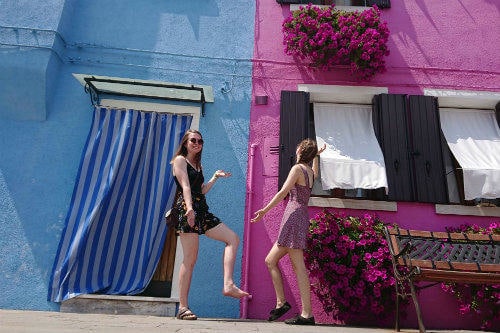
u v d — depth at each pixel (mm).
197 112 5301
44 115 5125
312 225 4566
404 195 4910
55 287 4430
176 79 5469
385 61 5516
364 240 4387
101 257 4582
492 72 5551
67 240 4586
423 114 5266
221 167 5121
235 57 5613
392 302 4285
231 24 5762
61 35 5316
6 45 5070
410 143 5156
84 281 4477
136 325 2781
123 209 4781
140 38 5605
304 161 3969
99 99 5254
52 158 5004
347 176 4809
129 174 4902
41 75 5020
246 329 2842
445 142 5367
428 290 4605
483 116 5508
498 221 4891
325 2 5871
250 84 5500
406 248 3455
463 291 4457
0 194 4828
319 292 4453
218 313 4547
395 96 5309
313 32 5285
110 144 5012
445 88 5480
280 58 5609
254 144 5207
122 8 5723
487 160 4969
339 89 5402
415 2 5863
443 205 4926
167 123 5207
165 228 4758
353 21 5289
